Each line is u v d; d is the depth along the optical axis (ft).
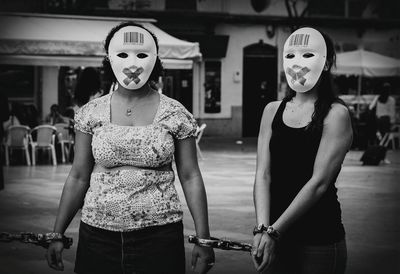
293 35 13.30
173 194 12.78
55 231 13.35
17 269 24.29
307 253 12.91
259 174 13.39
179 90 104.94
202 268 12.96
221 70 107.55
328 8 117.80
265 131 13.62
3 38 58.29
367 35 120.67
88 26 62.39
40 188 46.34
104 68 13.48
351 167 62.18
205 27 107.65
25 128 61.87
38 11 88.94
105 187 12.60
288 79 13.28
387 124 81.51
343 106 13.24
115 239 12.53
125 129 12.66
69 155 65.51
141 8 103.24
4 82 83.76
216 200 41.57
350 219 35.12
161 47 60.54
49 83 85.40
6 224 33.19
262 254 12.57
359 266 25.17
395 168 61.41
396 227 32.86
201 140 100.12
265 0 110.83
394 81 114.01
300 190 12.93
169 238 12.55
